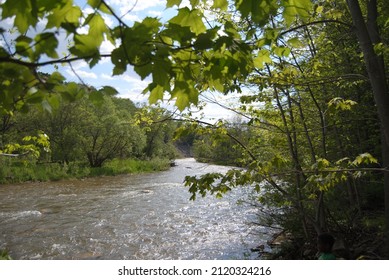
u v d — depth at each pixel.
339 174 3.80
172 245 11.73
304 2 2.13
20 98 1.72
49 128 34.19
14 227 14.09
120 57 1.66
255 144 7.18
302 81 5.83
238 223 14.19
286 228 8.77
